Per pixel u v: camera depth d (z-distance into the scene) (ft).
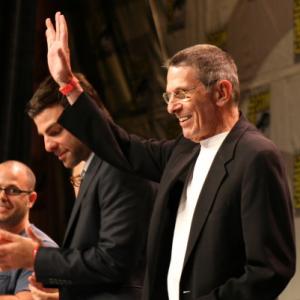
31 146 30.50
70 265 15.35
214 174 13.46
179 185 14.55
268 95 23.09
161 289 14.08
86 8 32.24
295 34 22.40
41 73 32.83
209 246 13.01
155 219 14.29
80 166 18.10
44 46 32.96
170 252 14.26
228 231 13.03
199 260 13.07
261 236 12.48
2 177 21.39
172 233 14.35
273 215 12.63
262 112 23.22
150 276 14.03
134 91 29.78
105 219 15.74
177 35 27.66
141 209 15.92
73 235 16.26
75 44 32.63
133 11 29.89
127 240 15.52
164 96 14.29
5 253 15.34
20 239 15.49
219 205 13.12
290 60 22.49
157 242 14.15
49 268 15.43
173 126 27.61
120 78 30.50
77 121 15.48
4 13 30.04
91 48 31.96
